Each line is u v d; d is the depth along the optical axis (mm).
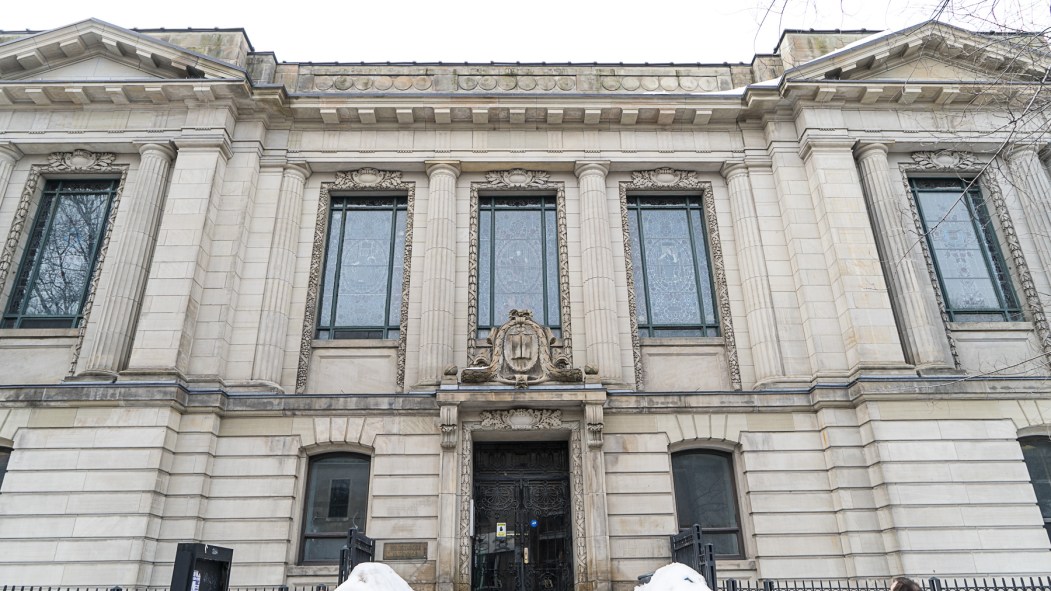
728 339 18250
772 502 16031
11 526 14602
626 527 15742
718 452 17094
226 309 17375
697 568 12156
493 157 19875
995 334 17891
